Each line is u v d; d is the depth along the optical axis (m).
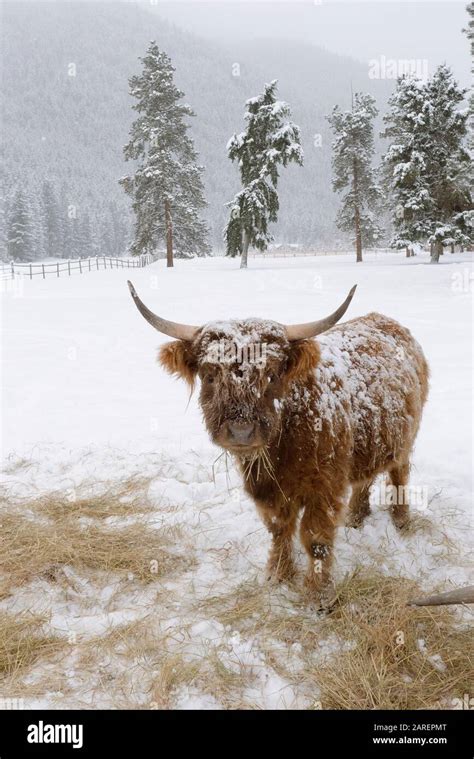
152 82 42.50
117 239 119.94
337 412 3.86
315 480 3.77
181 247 54.22
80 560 4.37
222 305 21.53
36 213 89.19
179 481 5.96
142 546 4.57
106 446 6.89
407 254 48.69
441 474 6.04
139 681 3.25
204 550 4.63
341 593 3.92
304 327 3.57
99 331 15.93
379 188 47.84
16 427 7.69
